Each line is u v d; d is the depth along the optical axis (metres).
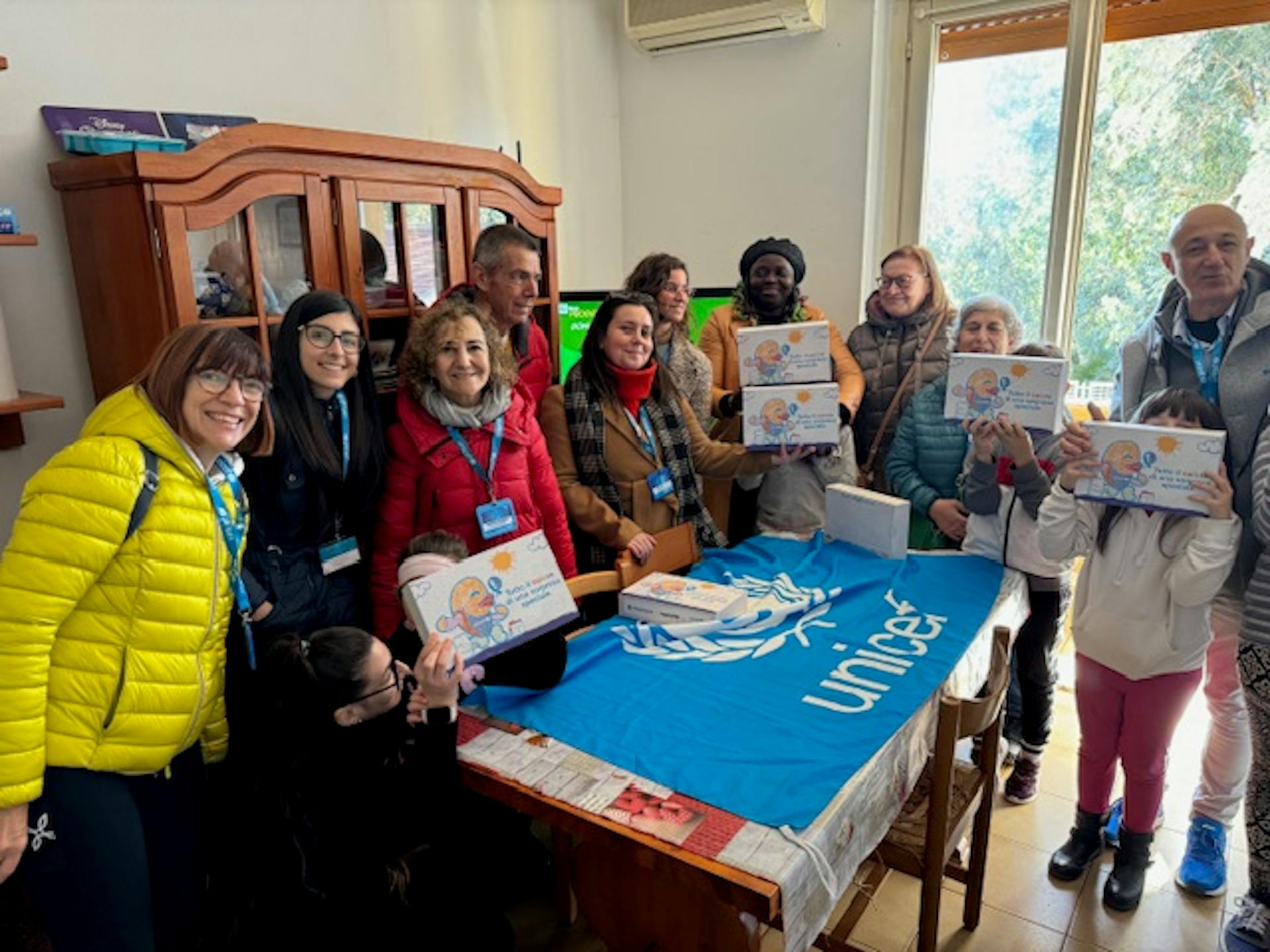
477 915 1.49
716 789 1.22
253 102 2.44
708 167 3.73
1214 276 1.81
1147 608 1.80
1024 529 2.09
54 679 1.22
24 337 2.00
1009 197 3.29
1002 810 2.32
